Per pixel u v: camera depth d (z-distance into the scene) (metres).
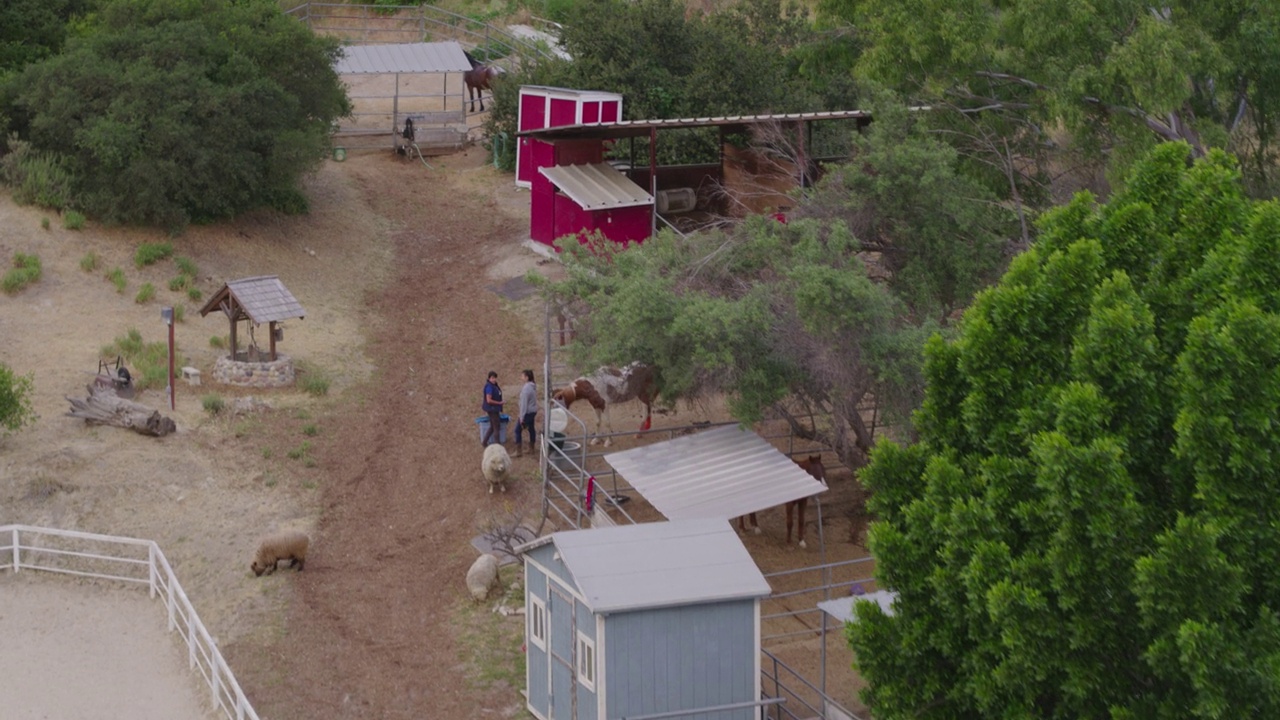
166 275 34.75
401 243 41.12
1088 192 16.89
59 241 34.66
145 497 25.12
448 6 63.22
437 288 37.66
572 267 25.45
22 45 39.56
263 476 26.28
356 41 58.50
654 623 17.78
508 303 35.72
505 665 21.00
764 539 25.17
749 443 24.05
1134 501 13.47
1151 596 12.84
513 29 57.06
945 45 29.02
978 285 26.80
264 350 31.78
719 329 23.25
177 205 36.34
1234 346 13.18
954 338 23.16
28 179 35.19
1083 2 27.12
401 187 45.88
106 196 35.50
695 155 41.78
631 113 42.28
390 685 20.41
